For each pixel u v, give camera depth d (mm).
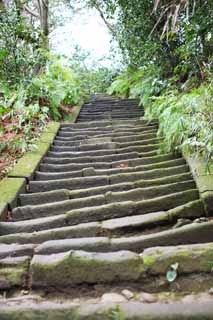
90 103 7180
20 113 4402
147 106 5637
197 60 3666
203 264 1581
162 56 5078
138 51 5656
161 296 1481
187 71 4418
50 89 5512
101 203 2588
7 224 2248
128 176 3062
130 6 5344
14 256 1789
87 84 10016
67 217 2322
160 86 5305
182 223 2098
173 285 1533
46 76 5844
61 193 2785
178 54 4703
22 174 3025
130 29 5707
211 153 2553
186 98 3285
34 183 3002
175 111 3498
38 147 3863
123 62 8695
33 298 1489
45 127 4633
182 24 3539
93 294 1544
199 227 1939
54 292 1568
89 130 4824
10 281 1584
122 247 1856
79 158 3719
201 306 1348
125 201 2500
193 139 2715
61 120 5539
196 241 1910
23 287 1583
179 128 3141
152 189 2648
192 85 4055
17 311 1373
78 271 1589
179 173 3033
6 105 4496
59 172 3410
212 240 1919
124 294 1501
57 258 1633
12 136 3926
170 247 1695
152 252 1663
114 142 4195
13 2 6262
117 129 4766
